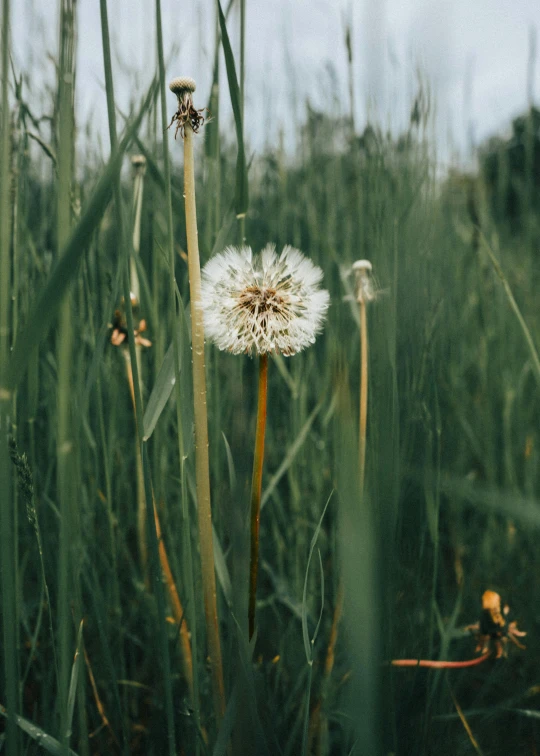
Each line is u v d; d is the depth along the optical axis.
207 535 1.14
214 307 1.11
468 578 2.17
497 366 3.03
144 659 1.86
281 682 1.75
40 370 1.93
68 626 0.98
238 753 0.90
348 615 0.55
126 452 2.20
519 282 3.25
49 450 1.78
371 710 0.56
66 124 0.82
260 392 1.11
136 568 2.13
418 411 0.75
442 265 1.50
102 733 1.64
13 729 0.95
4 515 0.91
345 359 0.54
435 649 1.73
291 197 3.22
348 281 1.85
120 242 1.03
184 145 1.05
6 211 0.86
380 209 1.12
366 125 1.28
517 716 1.77
